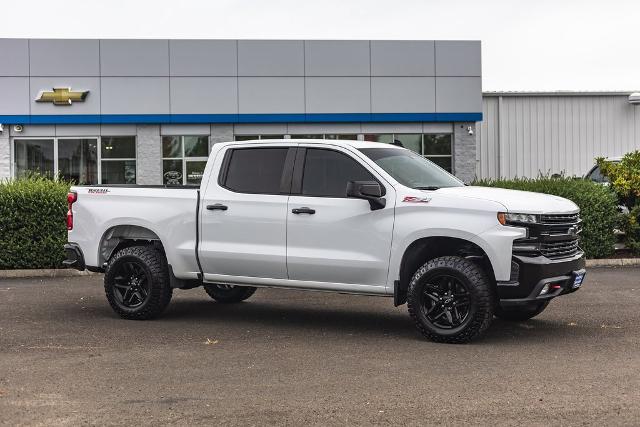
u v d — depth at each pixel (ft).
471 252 26.16
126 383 20.57
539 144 99.25
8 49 86.22
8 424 17.01
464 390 19.69
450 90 90.22
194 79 87.45
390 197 26.50
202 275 29.73
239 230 28.78
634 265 48.39
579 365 22.34
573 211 26.40
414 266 26.84
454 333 25.26
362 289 27.04
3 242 45.52
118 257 30.73
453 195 25.79
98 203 31.45
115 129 88.28
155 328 28.78
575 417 17.30
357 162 27.45
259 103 88.02
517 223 24.82
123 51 86.89
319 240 27.43
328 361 23.13
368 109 89.25
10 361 23.20
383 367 22.30
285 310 33.27
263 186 28.73
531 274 24.71
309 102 88.63
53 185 46.96
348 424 16.97
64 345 25.59
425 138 91.30
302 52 88.33
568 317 30.63
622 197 51.19
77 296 37.11
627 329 28.09
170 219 29.99
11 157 87.71
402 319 30.91
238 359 23.47
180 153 89.04
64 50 86.53
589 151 99.86
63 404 18.57
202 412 17.89
